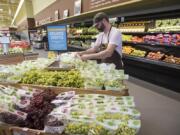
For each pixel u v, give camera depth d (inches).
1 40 194.7
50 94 69.9
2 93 64.4
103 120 48.1
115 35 111.0
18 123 54.6
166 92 171.2
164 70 183.3
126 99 62.1
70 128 47.9
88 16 311.3
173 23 180.9
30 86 82.4
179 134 107.9
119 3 190.5
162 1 155.6
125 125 46.7
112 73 83.7
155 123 119.4
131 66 233.3
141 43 216.4
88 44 345.1
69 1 356.8
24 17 920.3
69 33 430.0
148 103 148.6
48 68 102.4
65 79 83.1
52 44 168.9
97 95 65.9
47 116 52.6
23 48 229.8
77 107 55.7
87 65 99.5
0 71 93.0
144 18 227.8
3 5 1057.5
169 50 194.5
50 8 512.4
